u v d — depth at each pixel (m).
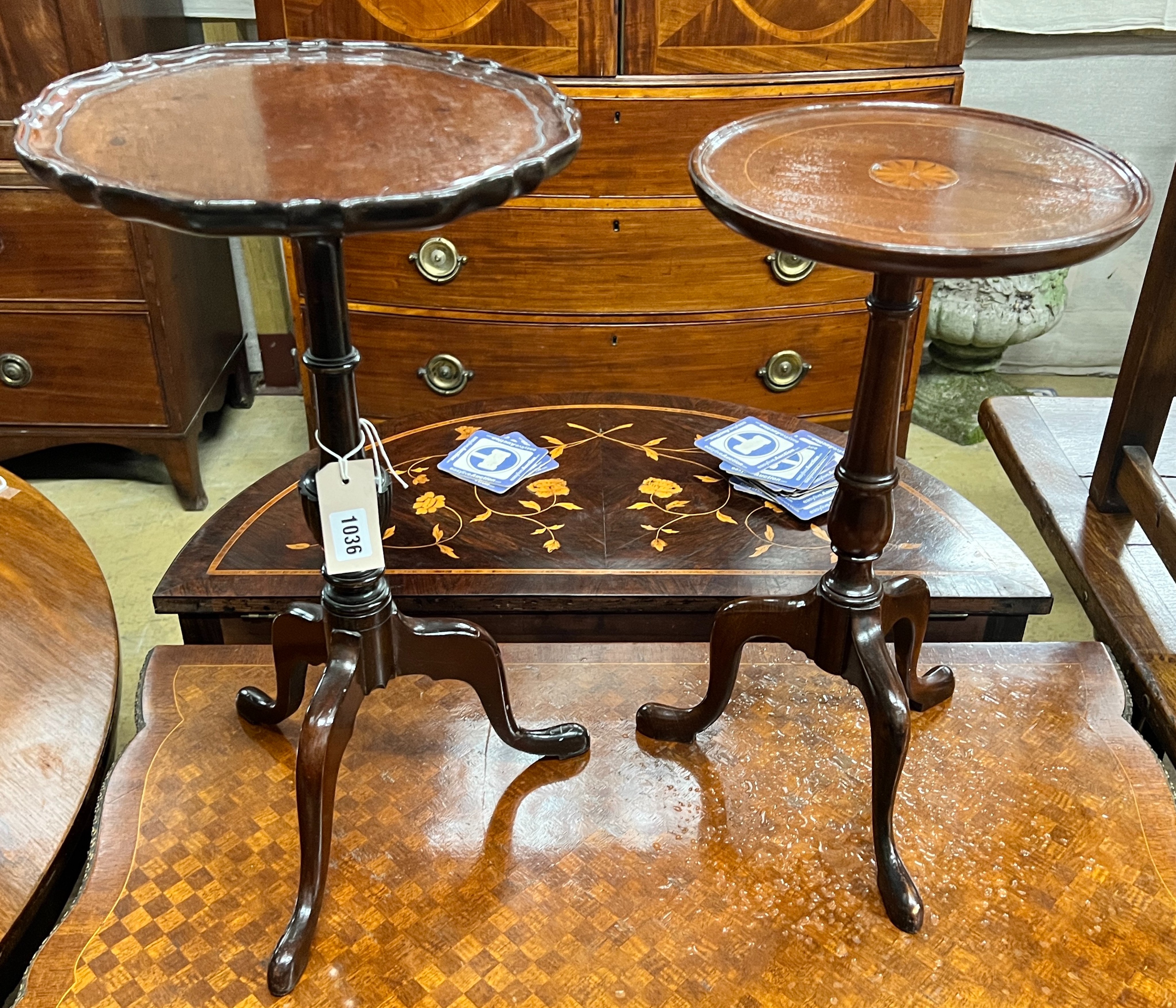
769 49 2.21
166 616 2.39
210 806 1.29
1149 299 1.75
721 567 1.62
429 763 1.35
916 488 1.83
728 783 1.33
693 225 2.38
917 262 0.84
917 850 1.24
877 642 1.15
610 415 2.00
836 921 1.16
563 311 2.49
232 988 1.09
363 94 1.07
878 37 2.23
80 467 2.95
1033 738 1.38
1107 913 1.17
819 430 1.96
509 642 1.64
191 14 2.82
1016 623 1.63
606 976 1.10
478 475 1.82
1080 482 2.05
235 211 0.77
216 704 1.42
